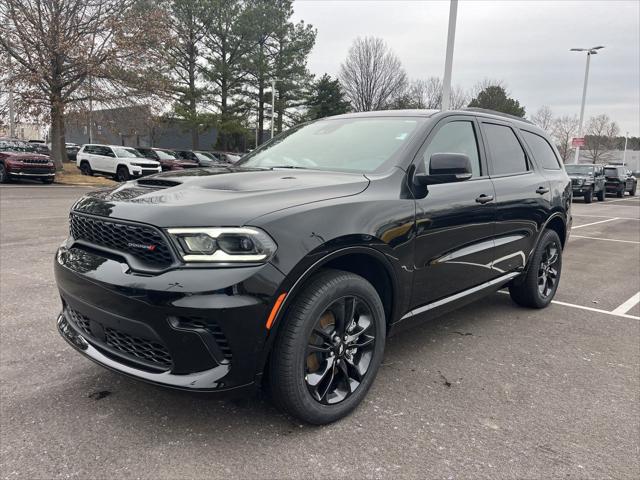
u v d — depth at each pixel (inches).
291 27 1537.9
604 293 241.3
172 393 95.7
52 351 147.1
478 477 95.3
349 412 116.3
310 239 100.1
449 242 138.7
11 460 96.2
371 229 112.3
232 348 93.5
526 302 203.0
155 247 94.7
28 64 917.8
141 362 100.1
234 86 1512.1
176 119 1472.7
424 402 123.9
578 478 96.1
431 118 144.9
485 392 130.3
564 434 111.5
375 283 126.3
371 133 146.9
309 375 107.0
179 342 93.1
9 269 241.8
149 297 92.4
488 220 155.2
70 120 978.1
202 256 92.3
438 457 101.3
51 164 826.2
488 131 169.6
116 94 994.1
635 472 98.5
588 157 2837.1
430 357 152.5
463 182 148.4
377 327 118.9
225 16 1406.3
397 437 107.9
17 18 882.1
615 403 126.8
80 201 117.1
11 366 136.8
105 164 991.0
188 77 1465.3
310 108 1716.3
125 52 957.8
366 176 124.4
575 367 148.7
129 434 105.9
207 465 96.3
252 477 93.2
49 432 106.0
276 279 94.8
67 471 93.4
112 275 98.3
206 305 90.3
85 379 130.2
